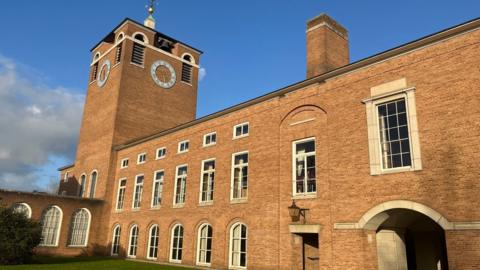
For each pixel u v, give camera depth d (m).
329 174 17.86
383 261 16.36
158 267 23.14
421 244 19.08
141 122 38.25
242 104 23.45
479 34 14.19
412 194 14.74
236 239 21.98
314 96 19.47
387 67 16.69
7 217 24.67
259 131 22.06
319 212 17.89
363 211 16.12
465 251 13.02
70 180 41.97
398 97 16.06
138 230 30.39
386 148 16.19
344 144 17.58
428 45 15.52
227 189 23.16
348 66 18.06
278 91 21.31
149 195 30.11
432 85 15.09
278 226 19.52
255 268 20.09
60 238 32.59
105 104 39.00
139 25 40.41
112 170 35.44
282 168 20.20
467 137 13.74
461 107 14.12
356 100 17.56
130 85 38.22
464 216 13.26
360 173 16.61
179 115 41.56
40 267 21.80
